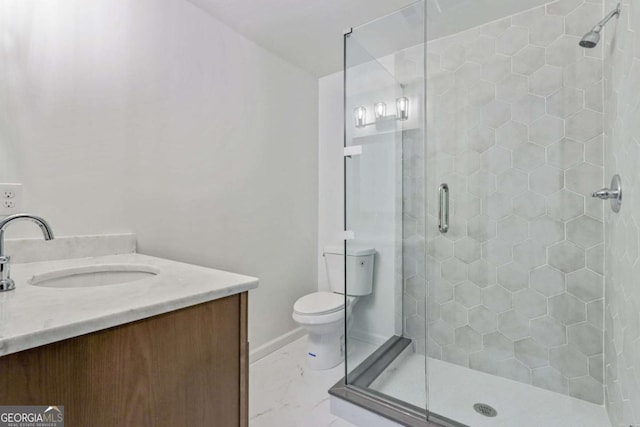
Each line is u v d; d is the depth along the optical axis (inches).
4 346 18.7
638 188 41.2
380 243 84.4
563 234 66.7
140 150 59.9
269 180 89.4
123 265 45.9
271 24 77.2
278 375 76.0
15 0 44.9
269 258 89.3
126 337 24.8
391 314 83.7
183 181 67.6
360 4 70.6
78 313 23.4
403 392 65.1
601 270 62.6
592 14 63.2
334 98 103.9
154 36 62.2
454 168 79.0
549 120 67.9
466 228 77.6
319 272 107.0
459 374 73.8
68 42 50.2
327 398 66.7
